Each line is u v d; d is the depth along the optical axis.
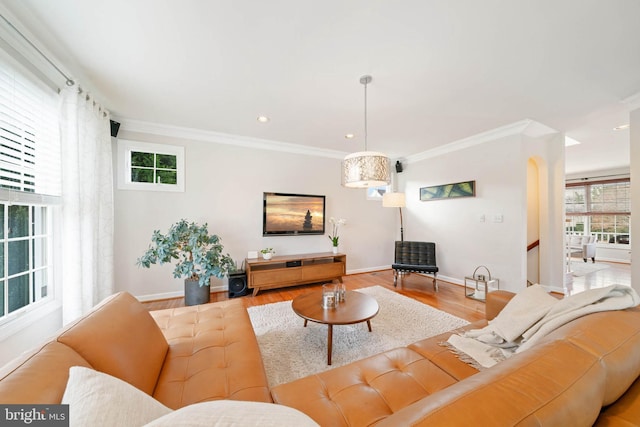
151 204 3.32
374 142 4.11
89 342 0.95
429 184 4.66
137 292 3.24
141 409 0.67
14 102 1.61
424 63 2.01
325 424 0.91
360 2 1.45
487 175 3.74
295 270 3.76
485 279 3.34
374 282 4.23
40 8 1.46
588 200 7.13
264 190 4.04
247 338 1.49
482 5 1.46
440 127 3.41
